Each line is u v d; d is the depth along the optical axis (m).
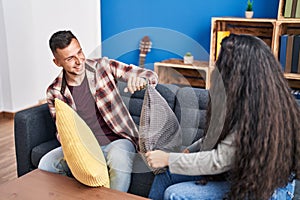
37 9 3.62
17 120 1.87
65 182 1.37
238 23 3.00
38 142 1.95
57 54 1.53
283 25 2.75
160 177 1.42
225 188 1.20
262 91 1.07
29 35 3.55
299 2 2.49
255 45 1.12
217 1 3.10
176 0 3.28
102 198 1.24
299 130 1.12
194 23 3.26
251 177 1.07
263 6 2.92
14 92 3.47
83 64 1.54
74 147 1.30
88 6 3.67
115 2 3.56
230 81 1.10
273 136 1.05
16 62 3.45
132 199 1.24
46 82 3.89
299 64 2.55
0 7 3.23
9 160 2.54
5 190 1.29
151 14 3.43
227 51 1.14
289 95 1.12
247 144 1.06
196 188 1.21
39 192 1.28
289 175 1.16
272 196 1.16
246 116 1.06
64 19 3.79
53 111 1.74
